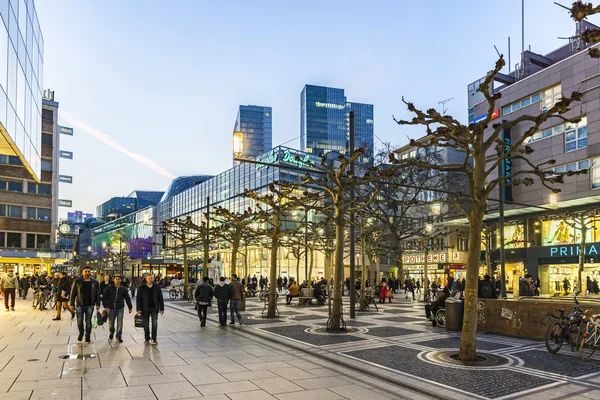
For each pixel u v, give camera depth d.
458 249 53.22
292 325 16.17
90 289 12.26
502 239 23.64
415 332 14.31
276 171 63.44
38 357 10.10
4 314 20.17
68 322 17.02
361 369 8.95
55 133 62.81
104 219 189.12
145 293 12.16
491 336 13.48
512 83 47.59
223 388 7.57
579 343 10.54
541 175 11.27
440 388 7.58
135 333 14.09
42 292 22.81
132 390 7.39
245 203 71.75
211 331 14.80
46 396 7.04
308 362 9.80
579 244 37.03
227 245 73.00
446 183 35.12
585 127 36.69
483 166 10.09
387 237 36.69
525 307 13.06
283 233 22.14
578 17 7.25
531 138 41.50
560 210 39.34
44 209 60.44
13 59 20.03
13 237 57.62
